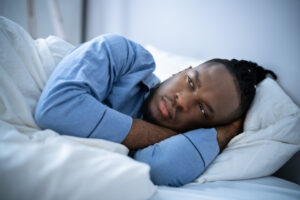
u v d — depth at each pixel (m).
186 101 0.70
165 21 1.34
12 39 0.64
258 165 0.69
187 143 0.64
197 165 0.63
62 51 0.77
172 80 0.75
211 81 0.69
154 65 0.82
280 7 0.89
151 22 1.41
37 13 1.69
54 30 1.79
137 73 0.75
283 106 0.76
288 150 0.70
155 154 0.62
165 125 0.73
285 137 0.72
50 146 0.41
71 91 0.55
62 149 0.41
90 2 1.73
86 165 0.39
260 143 0.72
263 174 0.70
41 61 0.70
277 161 0.70
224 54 1.11
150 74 0.83
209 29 1.16
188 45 1.26
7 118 0.53
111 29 1.65
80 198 0.35
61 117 0.54
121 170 0.40
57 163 0.37
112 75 0.67
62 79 0.57
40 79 0.66
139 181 0.40
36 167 0.36
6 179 0.34
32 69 0.64
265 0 0.94
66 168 0.37
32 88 0.61
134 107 0.77
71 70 0.59
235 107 0.72
